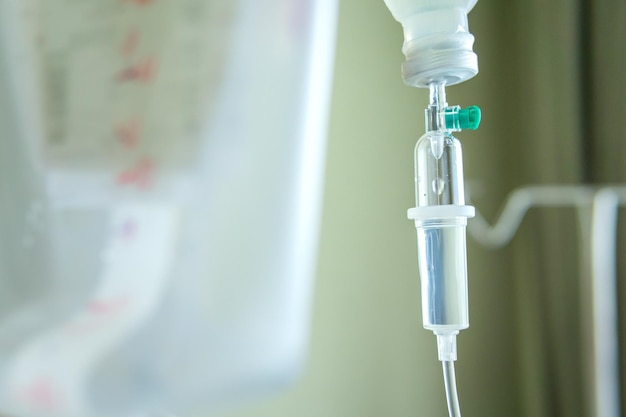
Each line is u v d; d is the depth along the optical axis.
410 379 0.96
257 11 0.20
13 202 0.21
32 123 0.21
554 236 1.06
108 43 0.20
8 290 0.21
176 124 0.20
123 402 0.20
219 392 0.20
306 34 0.21
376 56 0.92
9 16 0.21
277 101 0.20
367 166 0.91
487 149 1.14
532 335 1.14
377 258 0.92
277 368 0.20
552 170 1.07
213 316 0.20
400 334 0.95
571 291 1.03
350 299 0.88
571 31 1.04
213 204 0.20
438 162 0.50
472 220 1.11
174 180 0.20
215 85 0.20
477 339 1.11
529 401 1.14
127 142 0.20
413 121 0.97
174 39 0.20
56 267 0.20
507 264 1.15
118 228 0.20
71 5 0.20
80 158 0.20
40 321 0.20
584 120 1.05
